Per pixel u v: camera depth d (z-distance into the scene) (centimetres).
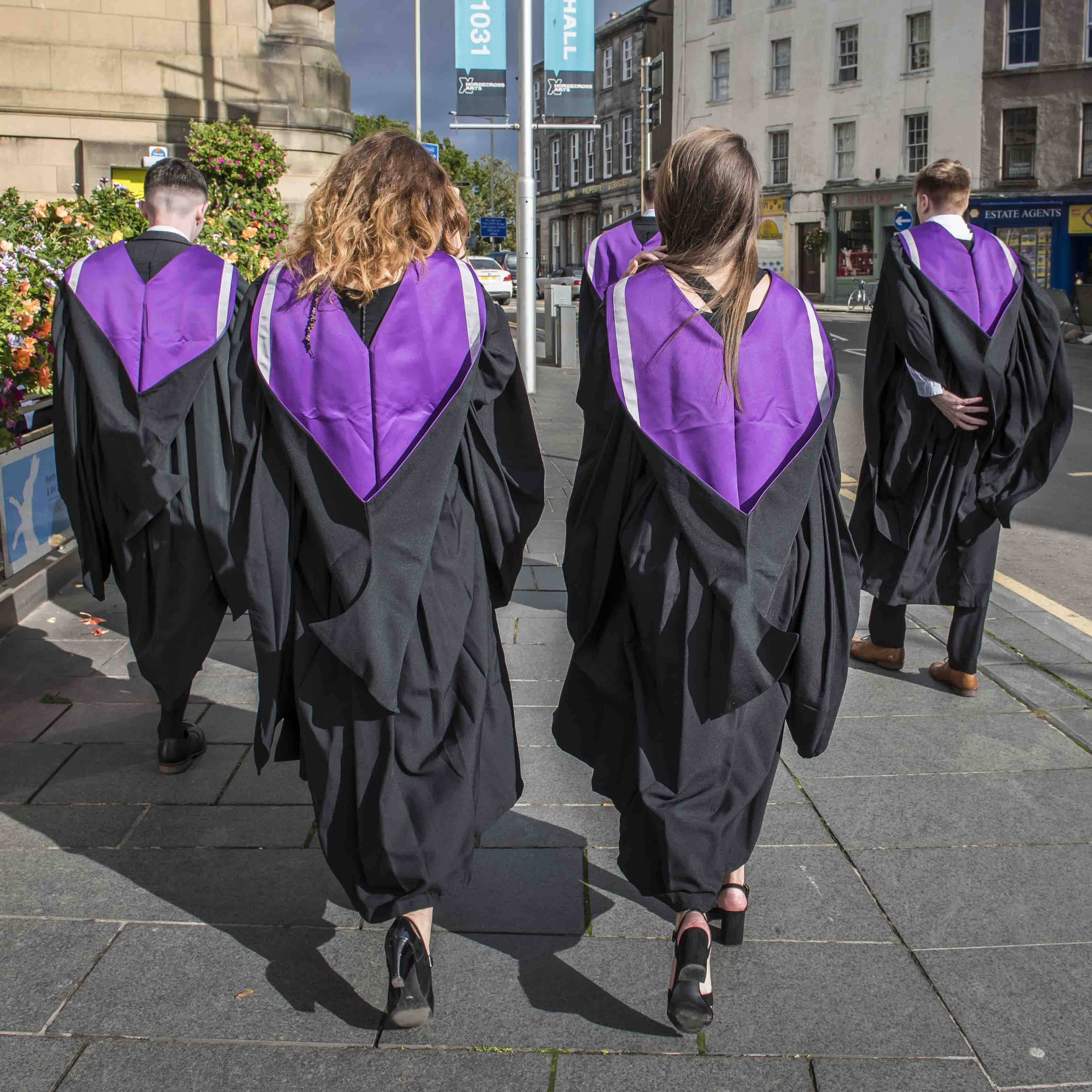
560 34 1396
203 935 256
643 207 443
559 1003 233
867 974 242
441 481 215
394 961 212
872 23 3353
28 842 296
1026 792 327
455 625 221
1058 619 497
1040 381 370
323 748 218
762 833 304
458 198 232
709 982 217
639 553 212
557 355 1591
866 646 434
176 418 301
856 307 3275
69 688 404
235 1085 208
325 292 214
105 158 1234
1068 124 2966
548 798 325
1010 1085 208
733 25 3762
